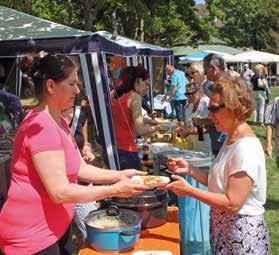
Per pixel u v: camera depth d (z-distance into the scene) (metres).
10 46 5.42
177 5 22.83
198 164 3.67
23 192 2.16
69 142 2.31
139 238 2.59
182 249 3.58
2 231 2.23
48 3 16.33
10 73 6.28
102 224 2.54
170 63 14.27
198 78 5.05
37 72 2.23
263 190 2.42
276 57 25.55
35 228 2.18
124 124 4.47
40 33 6.41
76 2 16.05
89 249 2.48
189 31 25.80
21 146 2.16
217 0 27.00
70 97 2.23
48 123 2.13
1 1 10.80
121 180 2.38
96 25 18.78
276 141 5.12
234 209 2.34
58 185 2.07
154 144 5.33
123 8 17.66
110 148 4.56
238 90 2.37
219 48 28.00
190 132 5.13
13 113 4.72
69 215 2.33
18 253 2.19
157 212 2.78
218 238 2.50
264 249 2.44
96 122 4.69
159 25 21.02
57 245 2.25
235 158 2.34
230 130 2.43
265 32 46.38
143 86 4.48
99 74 4.86
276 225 5.33
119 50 6.24
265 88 13.55
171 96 11.98
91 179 2.55
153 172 4.08
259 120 13.59
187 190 2.38
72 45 5.02
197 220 3.57
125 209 2.72
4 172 3.88
